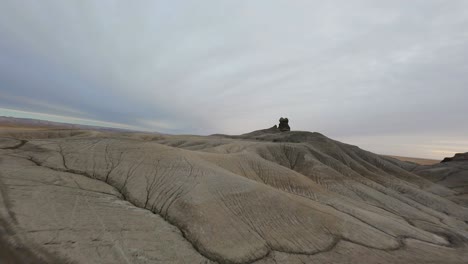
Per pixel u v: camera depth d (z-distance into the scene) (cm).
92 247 1147
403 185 5416
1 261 921
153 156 2486
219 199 1920
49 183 1709
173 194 1888
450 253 2178
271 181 3278
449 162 10188
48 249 1044
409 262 1812
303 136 8875
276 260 1500
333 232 1997
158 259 1220
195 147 6247
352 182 4519
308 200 2573
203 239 1493
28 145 2472
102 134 6275
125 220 1470
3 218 1170
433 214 3922
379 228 2427
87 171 2083
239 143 6041
